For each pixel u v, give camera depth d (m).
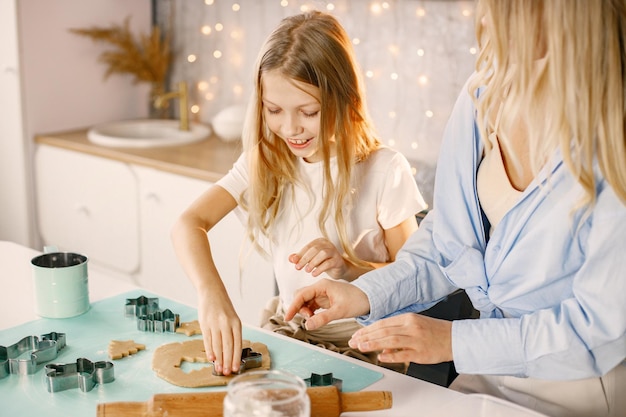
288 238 1.77
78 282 1.48
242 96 3.17
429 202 2.65
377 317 1.42
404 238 1.75
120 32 3.23
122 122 3.27
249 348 1.32
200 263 1.52
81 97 3.20
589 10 1.12
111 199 2.91
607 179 1.17
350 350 1.65
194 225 1.65
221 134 2.98
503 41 1.18
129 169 2.83
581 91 1.14
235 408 0.94
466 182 1.44
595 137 1.19
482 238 1.44
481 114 1.27
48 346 1.32
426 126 2.63
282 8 2.94
